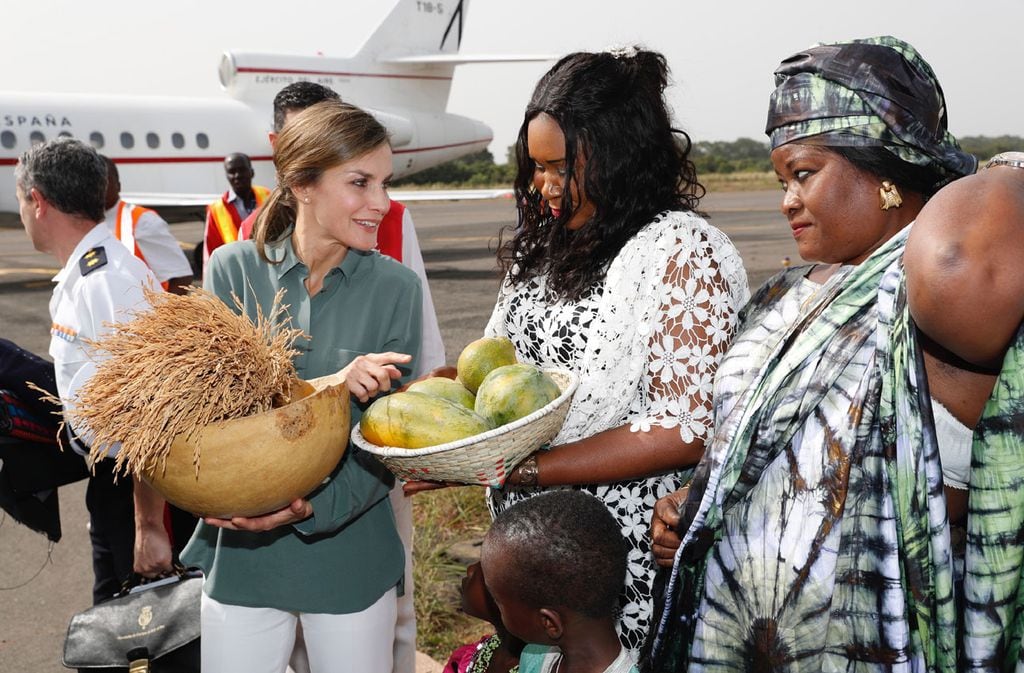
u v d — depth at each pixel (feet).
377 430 5.19
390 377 5.69
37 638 10.80
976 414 4.06
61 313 7.75
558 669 5.11
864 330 4.28
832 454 4.31
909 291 3.60
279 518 5.53
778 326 5.03
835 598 4.37
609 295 5.60
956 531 4.36
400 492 8.20
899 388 3.98
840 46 4.48
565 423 5.69
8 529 13.85
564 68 5.77
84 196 7.73
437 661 9.80
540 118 5.71
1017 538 3.76
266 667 6.56
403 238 9.04
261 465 4.93
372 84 71.10
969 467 4.03
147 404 4.86
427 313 9.20
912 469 3.98
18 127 48.80
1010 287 3.35
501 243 6.50
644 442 5.51
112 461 8.34
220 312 5.14
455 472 4.99
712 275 5.60
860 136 4.36
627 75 5.70
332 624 6.39
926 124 4.35
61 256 7.93
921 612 4.13
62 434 8.18
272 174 60.23
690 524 4.99
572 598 4.73
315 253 6.19
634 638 6.10
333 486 5.87
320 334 6.27
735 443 4.61
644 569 6.01
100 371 5.13
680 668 5.35
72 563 12.86
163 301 5.11
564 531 4.73
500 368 5.37
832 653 4.43
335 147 5.68
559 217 6.03
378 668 6.66
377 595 6.51
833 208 4.51
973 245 3.39
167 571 8.20
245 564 6.26
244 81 59.21
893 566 4.15
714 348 5.54
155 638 7.43
